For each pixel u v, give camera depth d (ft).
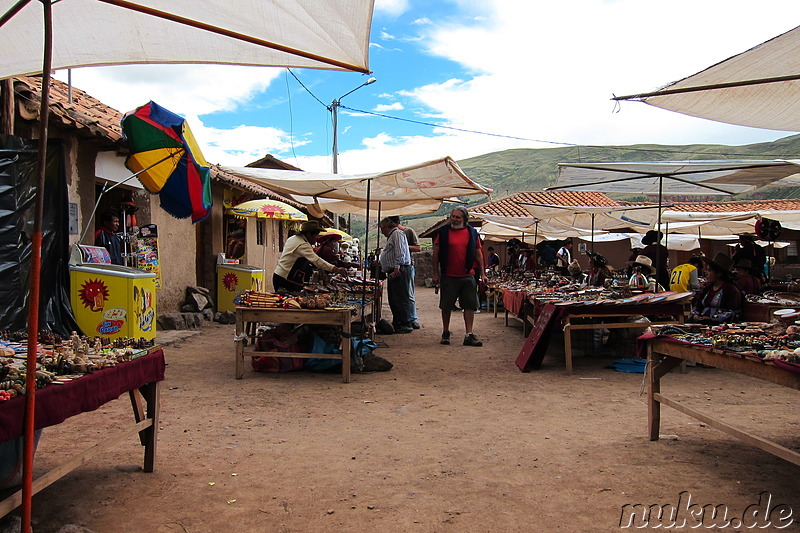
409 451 14.25
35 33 12.24
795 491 11.68
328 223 86.69
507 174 640.17
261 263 60.18
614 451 14.16
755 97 14.69
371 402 19.27
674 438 15.08
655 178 27.53
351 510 10.89
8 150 22.80
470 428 16.24
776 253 81.00
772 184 27.81
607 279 32.73
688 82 13.52
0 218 22.79
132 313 25.50
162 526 10.22
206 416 17.44
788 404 18.85
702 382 22.31
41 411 8.86
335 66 10.86
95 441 14.94
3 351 10.34
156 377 12.71
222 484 12.12
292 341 24.26
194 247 41.42
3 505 8.04
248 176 25.73
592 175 26.99
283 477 12.53
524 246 61.52
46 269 24.13
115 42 12.39
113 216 29.48
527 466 13.15
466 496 11.51
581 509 10.89
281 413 17.84
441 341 32.63
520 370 24.90
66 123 24.57
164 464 13.29
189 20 9.62
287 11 9.32
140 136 23.03
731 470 12.84
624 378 23.24
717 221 50.57
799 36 11.45
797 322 14.38
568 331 24.02
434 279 33.47
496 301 48.47
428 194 28.96
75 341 11.78
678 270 30.04
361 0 8.66
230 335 35.19
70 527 9.62
